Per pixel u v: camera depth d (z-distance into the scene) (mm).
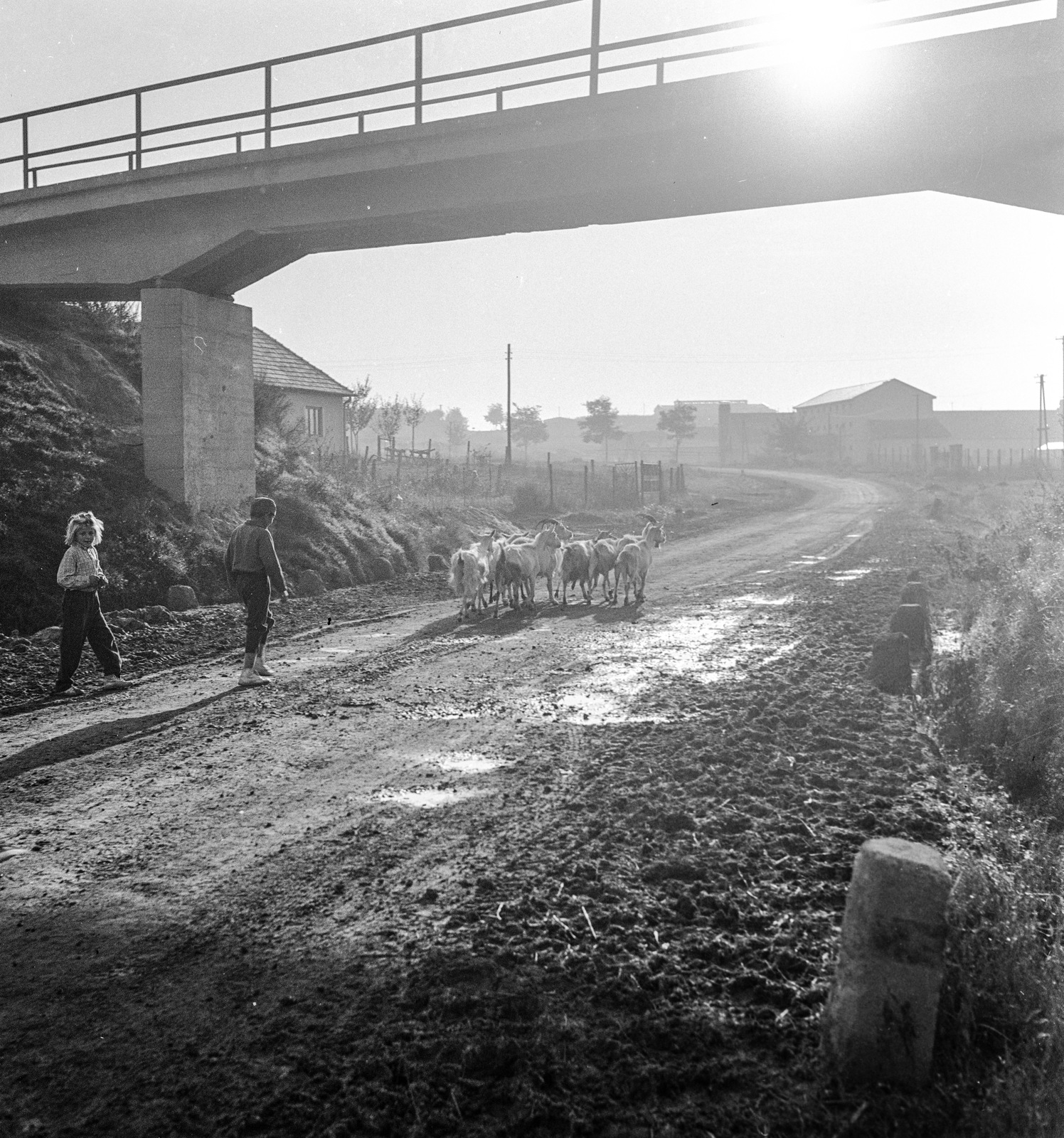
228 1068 3633
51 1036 3857
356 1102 3438
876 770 7047
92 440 19281
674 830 5871
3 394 18891
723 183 16234
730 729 8094
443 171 17984
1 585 13875
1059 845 5773
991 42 13570
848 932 3607
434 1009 3943
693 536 33250
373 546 21312
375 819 6180
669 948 4438
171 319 19469
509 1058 3660
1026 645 9273
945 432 112125
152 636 12930
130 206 19906
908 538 30641
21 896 5121
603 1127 3312
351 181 18625
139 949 4539
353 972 4281
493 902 4918
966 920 4359
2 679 10445
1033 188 15414
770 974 4230
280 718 8859
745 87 15102
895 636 9984
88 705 9414
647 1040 3770
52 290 22078
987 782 7039
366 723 8633
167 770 7285
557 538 16859
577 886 5082
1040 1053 3633
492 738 8094
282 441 26875
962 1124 3312
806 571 21734
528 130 16625
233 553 10477
